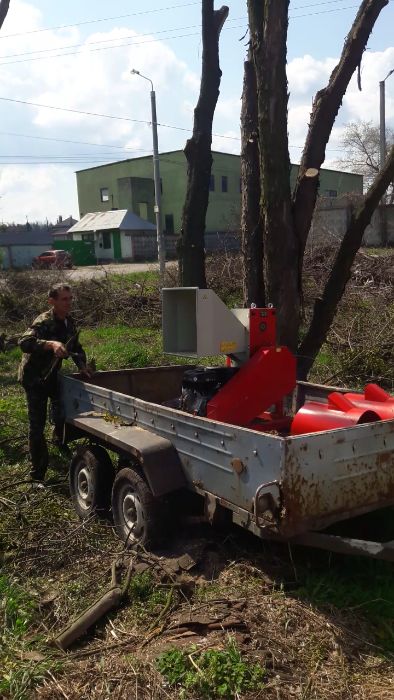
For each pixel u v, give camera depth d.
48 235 48.47
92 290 16.61
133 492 4.29
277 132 5.81
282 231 6.05
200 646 3.09
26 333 5.53
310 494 3.23
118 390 6.19
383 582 3.62
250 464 3.34
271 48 5.67
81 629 3.36
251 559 3.88
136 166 48.78
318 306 6.70
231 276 15.74
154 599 3.59
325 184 52.47
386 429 3.53
